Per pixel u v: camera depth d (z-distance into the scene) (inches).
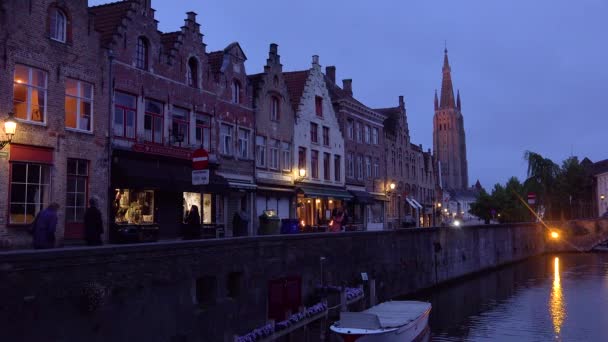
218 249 618.8
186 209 1047.6
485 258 1988.2
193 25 1072.8
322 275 884.6
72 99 816.3
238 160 1200.8
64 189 792.3
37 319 402.6
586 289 1523.1
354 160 1811.0
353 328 714.8
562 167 3363.7
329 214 1542.8
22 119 740.7
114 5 946.7
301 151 1491.1
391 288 1186.0
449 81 6850.4
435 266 1489.9
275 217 1194.0
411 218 2239.2
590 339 934.4
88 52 839.7
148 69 957.8
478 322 1079.0
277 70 1373.0
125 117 911.7
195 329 572.4
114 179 869.2
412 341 818.2
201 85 1088.8
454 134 6771.7
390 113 2327.8
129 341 483.8
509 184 3373.5
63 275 423.2
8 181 718.5
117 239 863.7
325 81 1779.0
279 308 740.0
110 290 465.4
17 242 725.3
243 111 1226.6
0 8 711.1
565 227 2866.6
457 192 6112.2
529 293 1461.6
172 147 983.6
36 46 758.5
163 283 528.4
